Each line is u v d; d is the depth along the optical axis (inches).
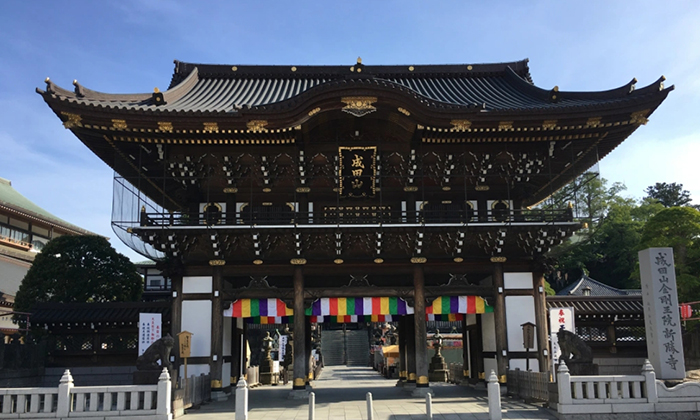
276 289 1058.7
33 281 1453.0
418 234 1026.7
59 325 1152.8
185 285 1061.8
